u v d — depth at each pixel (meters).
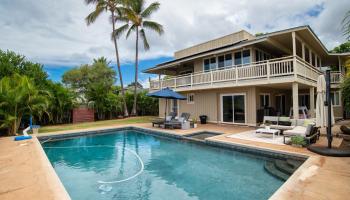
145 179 5.73
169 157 7.86
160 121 14.13
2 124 10.52
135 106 23.62
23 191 4.02
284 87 14.59
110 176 6.02
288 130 8.30
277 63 11.10
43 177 4.77
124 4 21.09
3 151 7.27
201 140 9.33
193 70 19.28
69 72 36.00
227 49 13.72
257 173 5.94
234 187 5.04
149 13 23.14
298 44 13.87
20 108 11.32
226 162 7.04
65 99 17.50
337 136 8.91
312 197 3.46
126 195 4.79
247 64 13.66
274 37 12.12
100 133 13.29
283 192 3.65
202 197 4.59
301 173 4.55
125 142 10.92
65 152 9.01
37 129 11.67
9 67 14.53
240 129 12.02
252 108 12.99
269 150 6.93
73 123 18.12
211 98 15.74
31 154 6.85
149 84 21.28
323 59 20.16
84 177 5.96
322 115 7.22
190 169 6.45
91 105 20.06
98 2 20.94
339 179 4.20
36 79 16.00
